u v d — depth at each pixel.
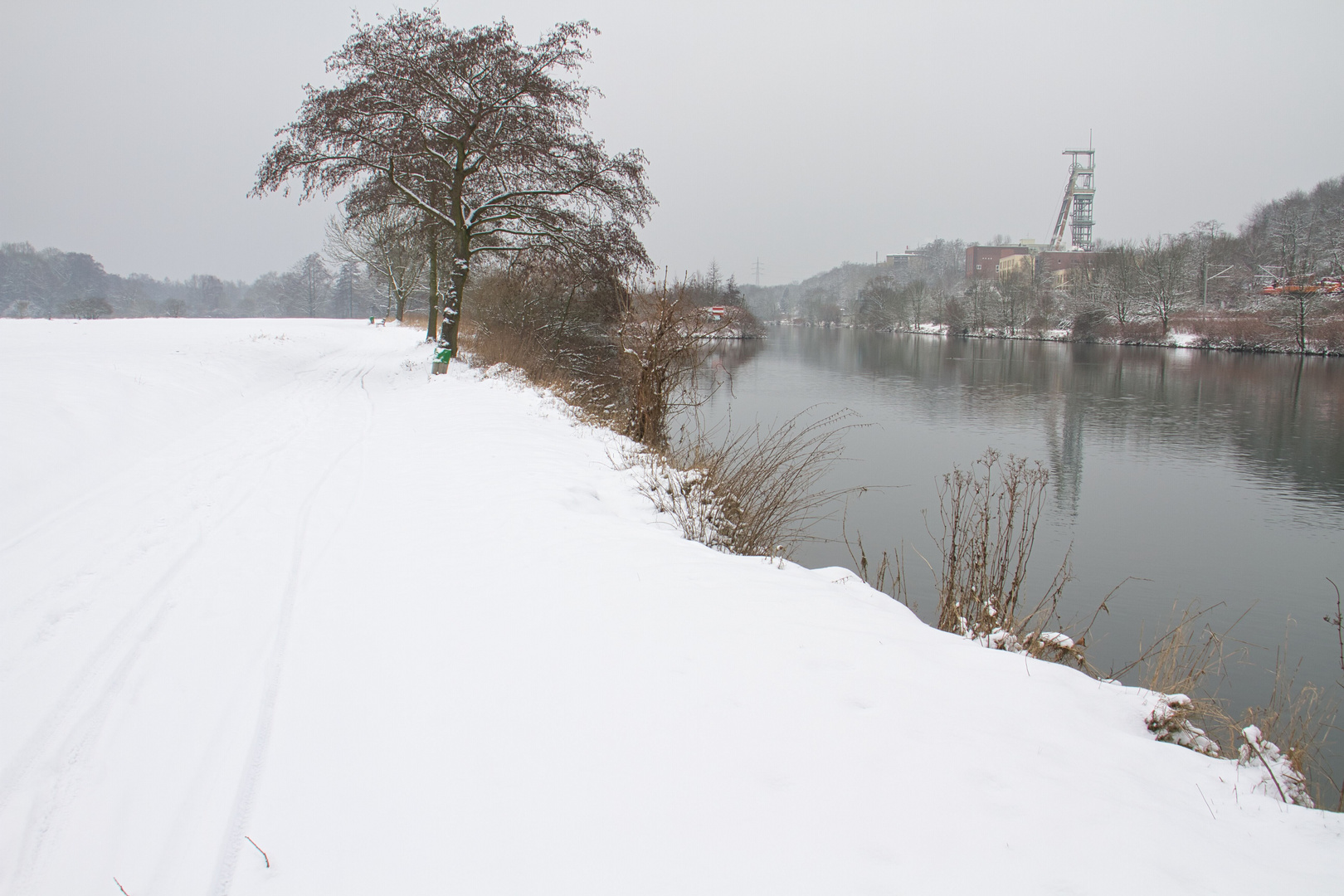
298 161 18.05
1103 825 2.44
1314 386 35.53
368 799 2.76
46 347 14.16
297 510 6.37
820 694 3.30
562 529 5.71
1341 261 62.88
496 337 22.45
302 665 3.75
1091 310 71.12
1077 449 22.33
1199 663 6.86
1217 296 73.50
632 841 2.45
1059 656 4.68
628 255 20.88
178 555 5.21
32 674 3.59
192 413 10.58
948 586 5.85
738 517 7.25
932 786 2.64
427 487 7.14
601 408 15.09
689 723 3.10
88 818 2.67
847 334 100.12
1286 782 3.03
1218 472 19.78
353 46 18.41
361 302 110.12
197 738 3.14
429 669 3.69
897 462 19.77
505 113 19.38
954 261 177.88
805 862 2.30
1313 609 11.26
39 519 5.86
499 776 2.84
